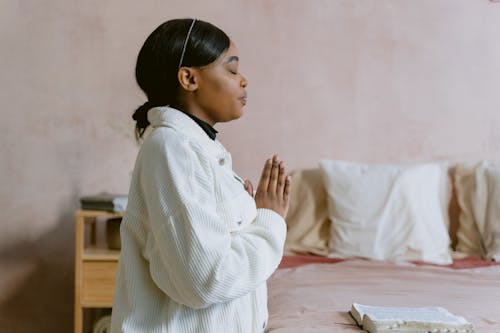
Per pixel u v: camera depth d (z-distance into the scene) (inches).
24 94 119.8
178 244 40.4
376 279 86.4
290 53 123.3
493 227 111.0
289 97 123.3
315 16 123.3
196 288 40.2
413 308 63.0
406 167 117.3
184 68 46.3
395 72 123.8
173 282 41.2
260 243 43.1
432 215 113.0
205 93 47.0
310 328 60.0
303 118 123.6
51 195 120.6
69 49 120.3
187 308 43.4
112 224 107.9
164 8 121.6
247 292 41.9
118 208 104.0
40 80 120.0
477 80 124.0
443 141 124.1
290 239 116.2
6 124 119.6
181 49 46.4
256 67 123.0
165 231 40.9
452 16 123.7
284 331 59.4
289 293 77.3
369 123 123.8
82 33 120.5
